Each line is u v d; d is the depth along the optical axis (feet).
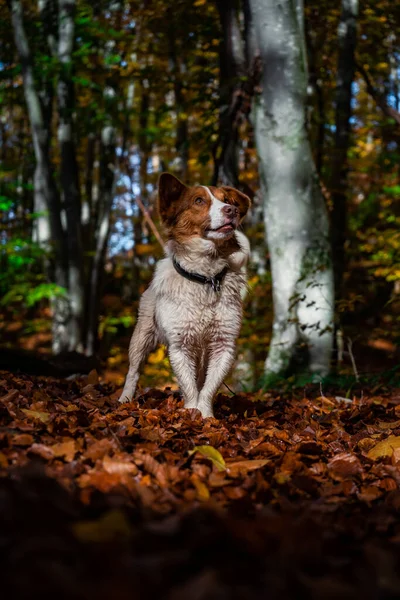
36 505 7.52
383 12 45.85
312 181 30.86
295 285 29.86
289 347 30.12
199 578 5.98
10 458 10.04
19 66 54.19
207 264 17.15
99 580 6.08
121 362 60.95
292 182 30.50
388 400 21.83
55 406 15.42
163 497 9.05
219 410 18.92
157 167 87.40
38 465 9.16
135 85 67.77
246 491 9.87
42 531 6.96
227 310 17.54
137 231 84.38
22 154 78.28
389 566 7.02
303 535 7.63
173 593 5.82
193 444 12.69
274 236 30.89
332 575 6.90
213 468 11.13
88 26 50.24
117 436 12.40
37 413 13.51
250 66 31.30
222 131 34.42
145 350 19.94
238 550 7.13
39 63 52.54
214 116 38.09
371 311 64.49
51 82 53.57
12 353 27.02
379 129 53.57
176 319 17.37
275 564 6.78
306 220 30.48
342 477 11.60
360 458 13.20
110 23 54.03
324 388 26.18
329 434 15.84
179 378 17.63
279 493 10.13
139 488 9.04
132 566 6.31
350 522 8.96
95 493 8.53
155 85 49.88
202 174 66.13
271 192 30.91
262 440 14.01
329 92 53.83
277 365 30.25
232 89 32.96
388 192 58.39
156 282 17.92
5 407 13.24
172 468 10.35
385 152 57.16
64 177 53.42
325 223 30.94
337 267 46.32
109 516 7.27
